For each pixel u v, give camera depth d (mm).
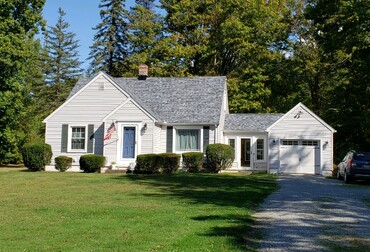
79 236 7902
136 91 31438
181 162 27188
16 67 30406
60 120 28516
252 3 41562
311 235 8398
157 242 7383
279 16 42531
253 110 41625
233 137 31094
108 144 26781
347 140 37250
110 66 50438
